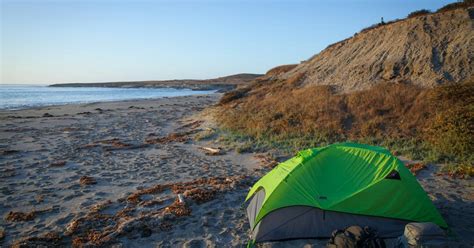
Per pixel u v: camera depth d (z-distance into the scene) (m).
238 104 23.84
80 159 12.50
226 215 6.87
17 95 77.38
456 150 10.05
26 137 17.83
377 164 6.11
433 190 7.77
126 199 7.95
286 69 36.41
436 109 12.60
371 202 5.66
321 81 22.00
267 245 5.53
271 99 21.14
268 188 6.25
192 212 7.02
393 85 16.14
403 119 13.20
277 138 13.98
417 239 4.69
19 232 6.38
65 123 23.78
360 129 13.46
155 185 9.17
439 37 18.22
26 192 8.75
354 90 18.08
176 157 12.62
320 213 5.70
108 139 17.03
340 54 24.64
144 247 5.63
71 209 7.50
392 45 20.17
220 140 15.20
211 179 9.33
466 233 5.54
